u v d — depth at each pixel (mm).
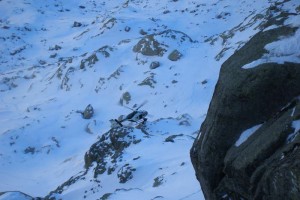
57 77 41500
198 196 11445
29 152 29844
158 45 38344
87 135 31344
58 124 33188
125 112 32750
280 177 5109
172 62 36500
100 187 17109
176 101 31578
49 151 29594
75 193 17500
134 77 36562
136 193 13703
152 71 35969
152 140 20297
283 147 5625
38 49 53281
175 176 14461
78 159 26766
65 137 31422
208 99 30484
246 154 6203
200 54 36375
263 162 5836
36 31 58844
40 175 26391
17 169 27750
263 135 6223
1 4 66250
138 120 22953
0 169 27625
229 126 6961
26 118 34812
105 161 19203
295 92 6500
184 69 34938
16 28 58375
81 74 39906
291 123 5793
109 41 47875
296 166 4855
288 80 6496
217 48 36188
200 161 7434
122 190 14328
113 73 37812
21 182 25500
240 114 6805
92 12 66062
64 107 36094
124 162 18188
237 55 7629
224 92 6996
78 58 42906
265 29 7637
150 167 16938
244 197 6414
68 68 41250
